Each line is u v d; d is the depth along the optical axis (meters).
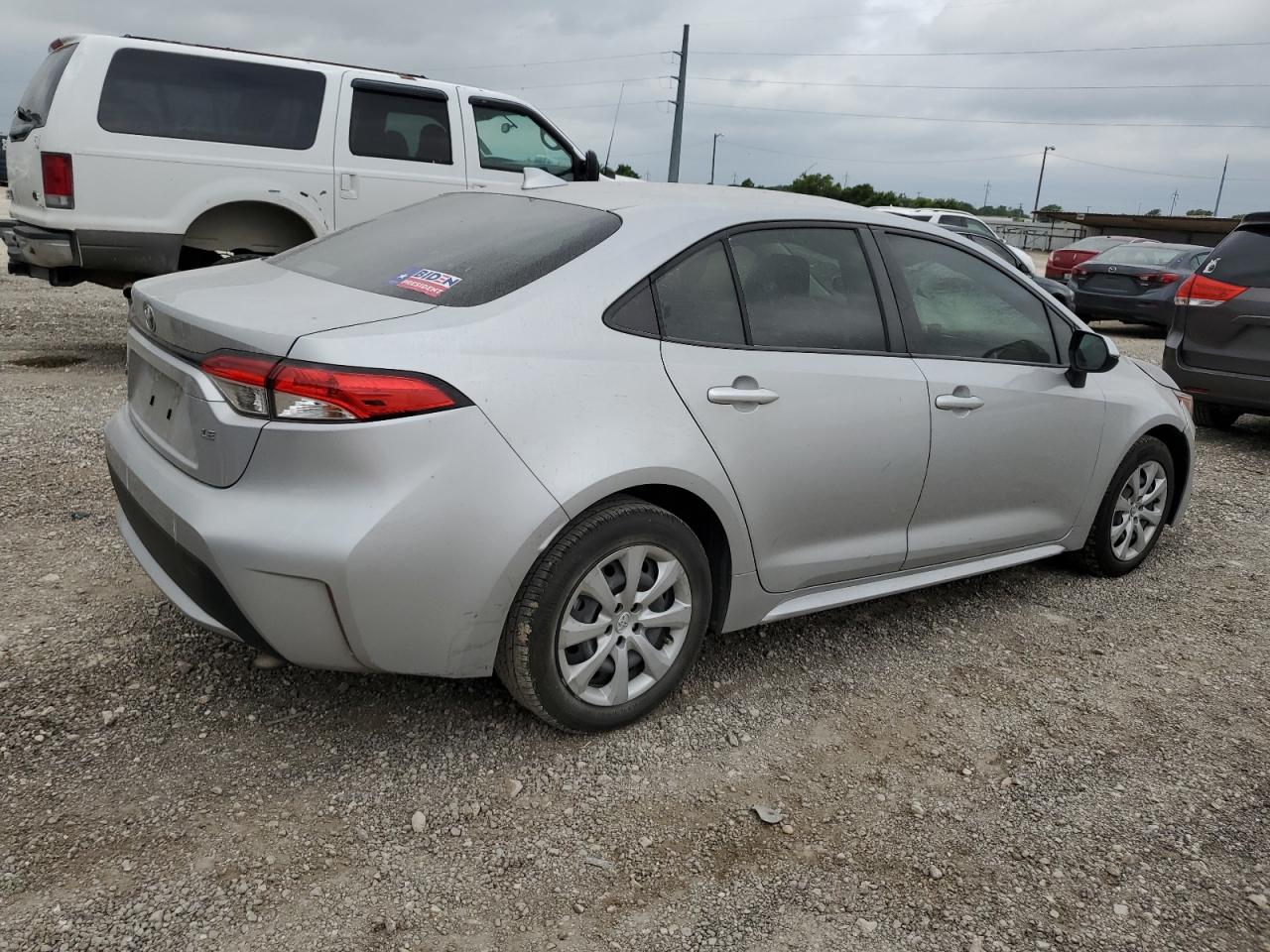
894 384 3.41
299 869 2.34
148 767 2.67
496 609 2.60
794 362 3.17
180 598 2.72
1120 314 14.50
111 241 6.94
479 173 8.38
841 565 3.41
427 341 2.52
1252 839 2.72
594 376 2.73
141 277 7.35
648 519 2.80
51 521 4.26
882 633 3.88
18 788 2.53
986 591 4.38
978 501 3.81
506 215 3.30
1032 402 3.88
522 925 2.23
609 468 2.67
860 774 2.91
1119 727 3.28
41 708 2.87
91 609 3.49
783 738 3.07
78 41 6.89
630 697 2.96
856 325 3.41
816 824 2.66
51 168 6.68
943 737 3.14
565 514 2.61
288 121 7.46
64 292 11.41
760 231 3.25
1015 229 47.56
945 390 3.57
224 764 2.71
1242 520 5.65
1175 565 4.85
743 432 3.01
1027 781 2.93
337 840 2.45
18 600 3.51
